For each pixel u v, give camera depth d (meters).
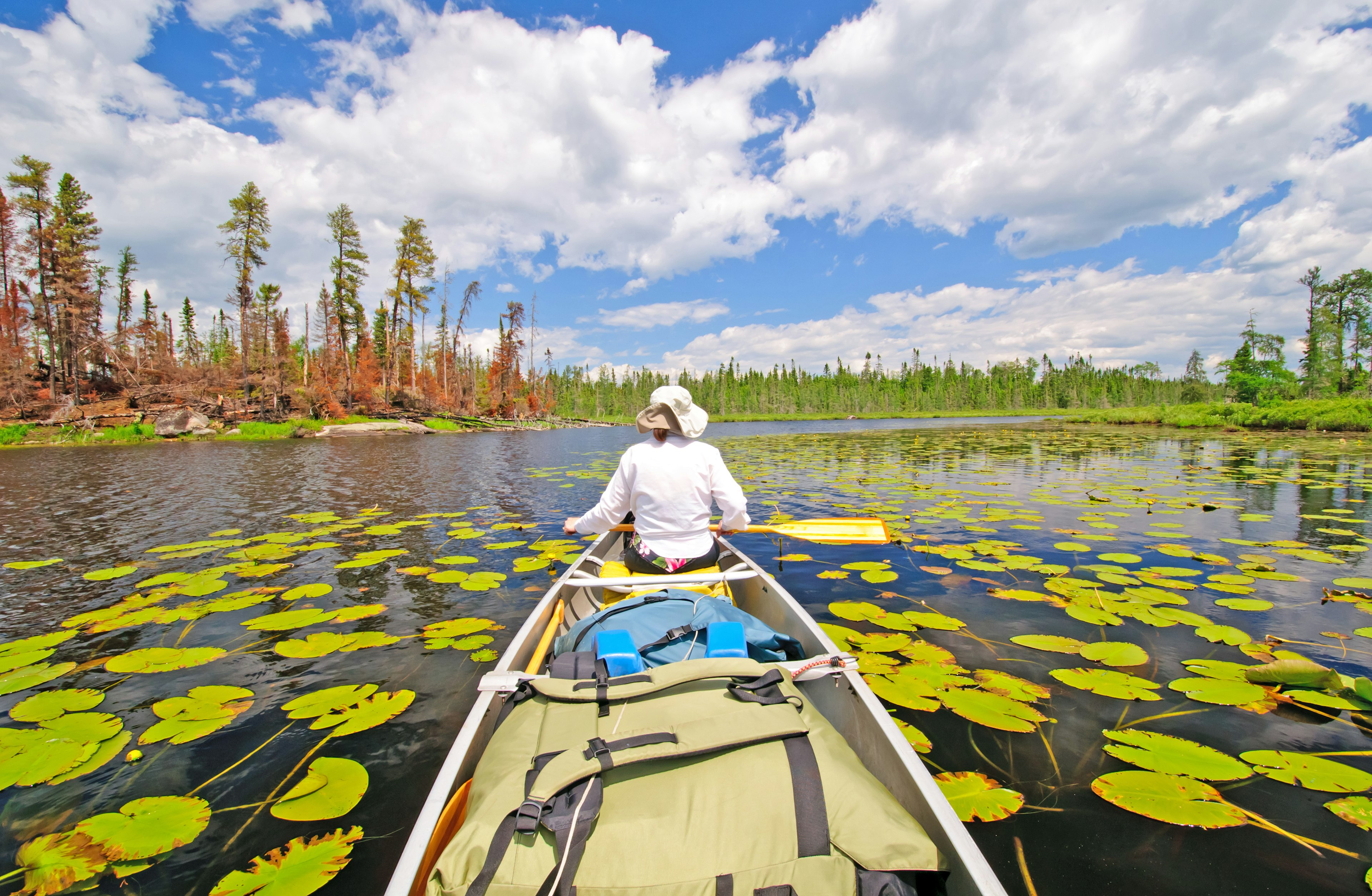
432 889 1.05
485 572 4.38
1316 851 1.56
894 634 3.06
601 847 1.05
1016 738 2.10
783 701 1.39
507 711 1.57
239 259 26.67
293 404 28.06
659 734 1.24
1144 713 2.24
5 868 1.55
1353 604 3.42
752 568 3.07
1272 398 29.70
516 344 41.94
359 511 7.05
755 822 1.11
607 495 2.71
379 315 40.59
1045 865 1.54
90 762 2.04
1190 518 5.93
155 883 1.50
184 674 2.76
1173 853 1.57
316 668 2.80
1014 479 9.11
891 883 1.02
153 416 24.30
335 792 1.87
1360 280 33.38
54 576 4.36
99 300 28.00
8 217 27.80
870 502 7.06
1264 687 2.38
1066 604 3.47
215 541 5.49
